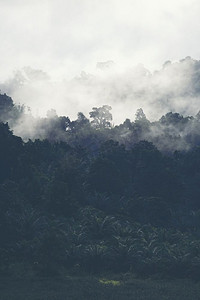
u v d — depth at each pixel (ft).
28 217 205.87
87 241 195.52
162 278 174.09
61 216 220.43
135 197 256.52
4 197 221.87
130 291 153.69
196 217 240.32
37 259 179.93
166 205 243.81
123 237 201.87
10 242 196.54
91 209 226.99
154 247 192.24
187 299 146.72
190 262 178.91
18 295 145.59
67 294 147.64
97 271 180.55
